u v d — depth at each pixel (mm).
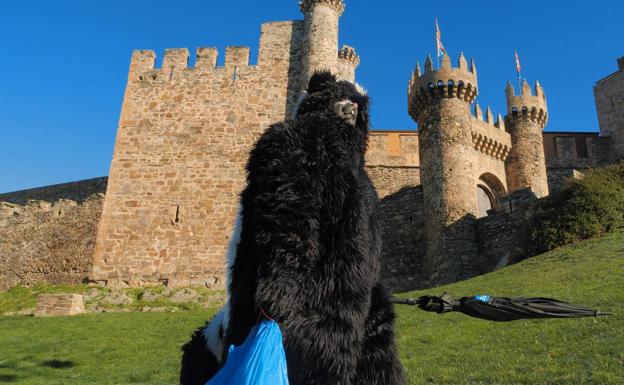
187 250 27266
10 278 34344
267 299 2094
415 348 10656
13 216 36031
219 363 2922
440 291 16266
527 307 2539
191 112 29969
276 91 30031
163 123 29875
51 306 20016
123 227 27906
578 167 41719
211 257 27062
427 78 31453
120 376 11492
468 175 29516
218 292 23422
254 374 1954
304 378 2037
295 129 2406
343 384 2061
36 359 13500
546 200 23016
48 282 32531
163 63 31125
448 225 28109
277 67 30484
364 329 2406
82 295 22859
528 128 37375
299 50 30719
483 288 15414
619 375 7238
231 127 29500
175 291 23297
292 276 2086
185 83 30609
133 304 22078
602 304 11031
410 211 32031
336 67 29406
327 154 2314
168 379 10891
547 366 8266
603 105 45344
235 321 2441
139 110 30250
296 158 2287
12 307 23062
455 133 30141
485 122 36031
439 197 29078
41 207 35031
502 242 26172
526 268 17703
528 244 21938
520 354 9250
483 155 35406
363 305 2180
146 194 28484
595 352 8445
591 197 20734
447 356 9859
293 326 2059
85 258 31438
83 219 32531
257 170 2453
